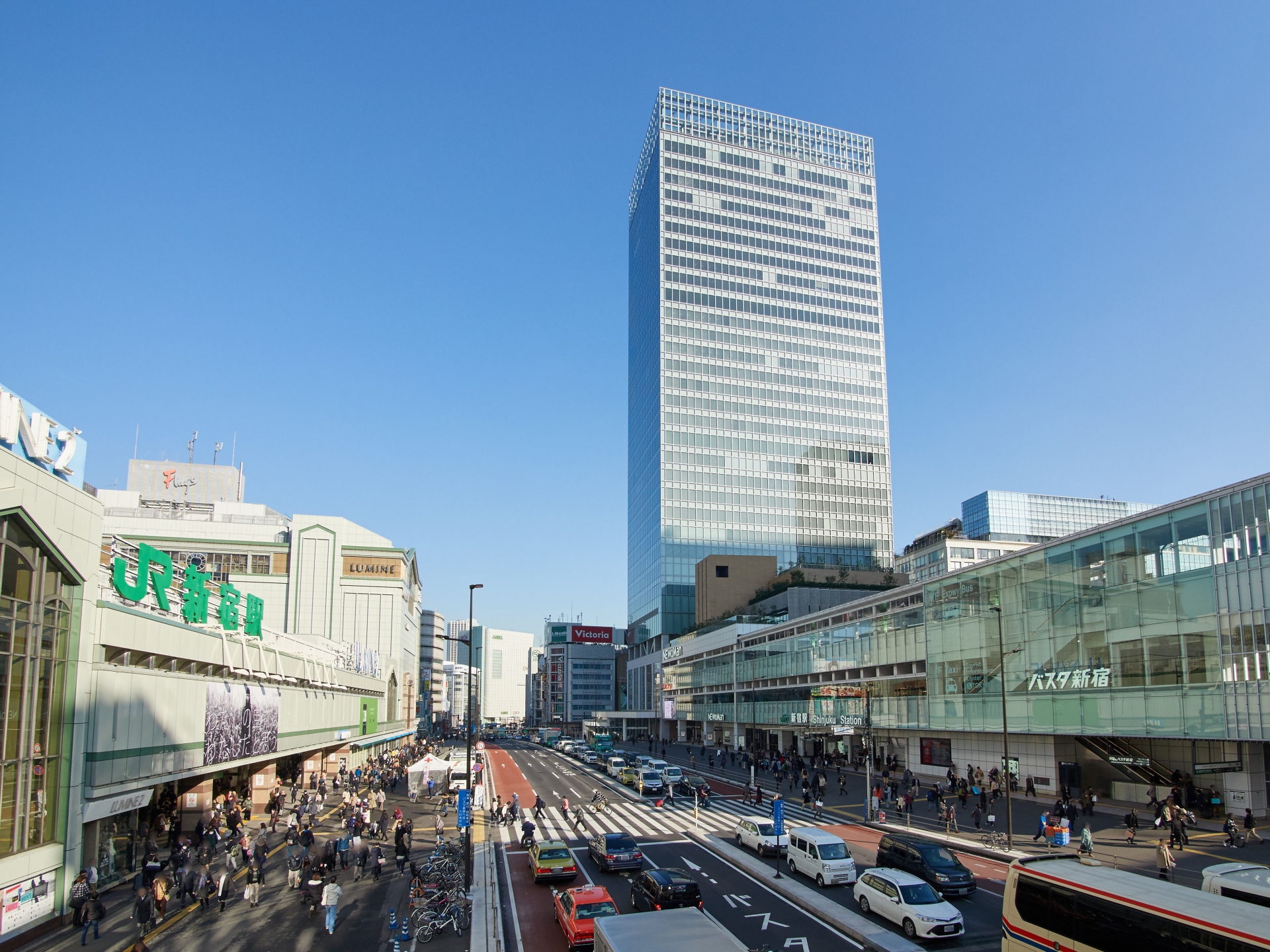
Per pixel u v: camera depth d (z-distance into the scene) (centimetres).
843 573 12181
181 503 10412
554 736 13475
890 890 2498
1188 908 1641
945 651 5659
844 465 16350
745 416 16062
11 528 2333
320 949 2358
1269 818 3928
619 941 1661
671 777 6141
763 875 3212
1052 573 4725
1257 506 3575
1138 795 4503
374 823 4322
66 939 2372
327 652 6231
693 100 17325
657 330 16288
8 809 2295
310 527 9588
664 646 14388
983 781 5262
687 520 15375
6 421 2327
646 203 17988
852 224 17550
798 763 6706
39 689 2447
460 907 2559
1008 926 1984
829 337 16838
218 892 2898
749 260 16762
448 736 17600
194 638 3525
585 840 4062
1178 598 3928
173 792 4069
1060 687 4600
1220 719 3669
